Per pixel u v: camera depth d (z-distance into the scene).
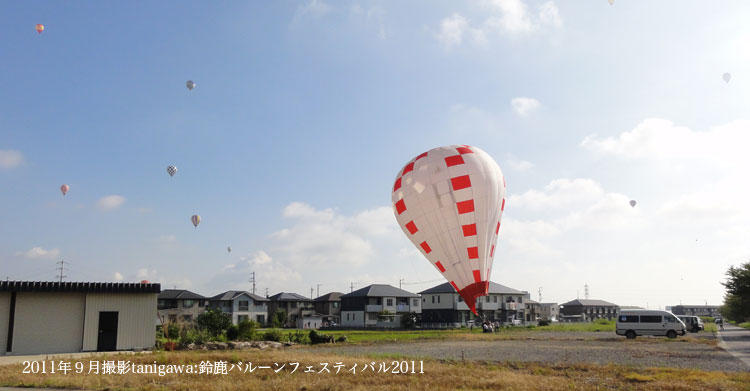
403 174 21.84
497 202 20.75
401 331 51.44
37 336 21.48
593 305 104.25
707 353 21.69
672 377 13.65
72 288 22.16
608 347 25.39
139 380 13.23
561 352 22.45
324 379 13.32
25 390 11.84
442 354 21.55
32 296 21.69
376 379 13.29
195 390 11.72
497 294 70.50
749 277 43.41
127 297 23.38
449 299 67.25
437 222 20.52
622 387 12.16
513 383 12.43
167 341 24.45
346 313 72.25
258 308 73.94
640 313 33.75
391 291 72.75
